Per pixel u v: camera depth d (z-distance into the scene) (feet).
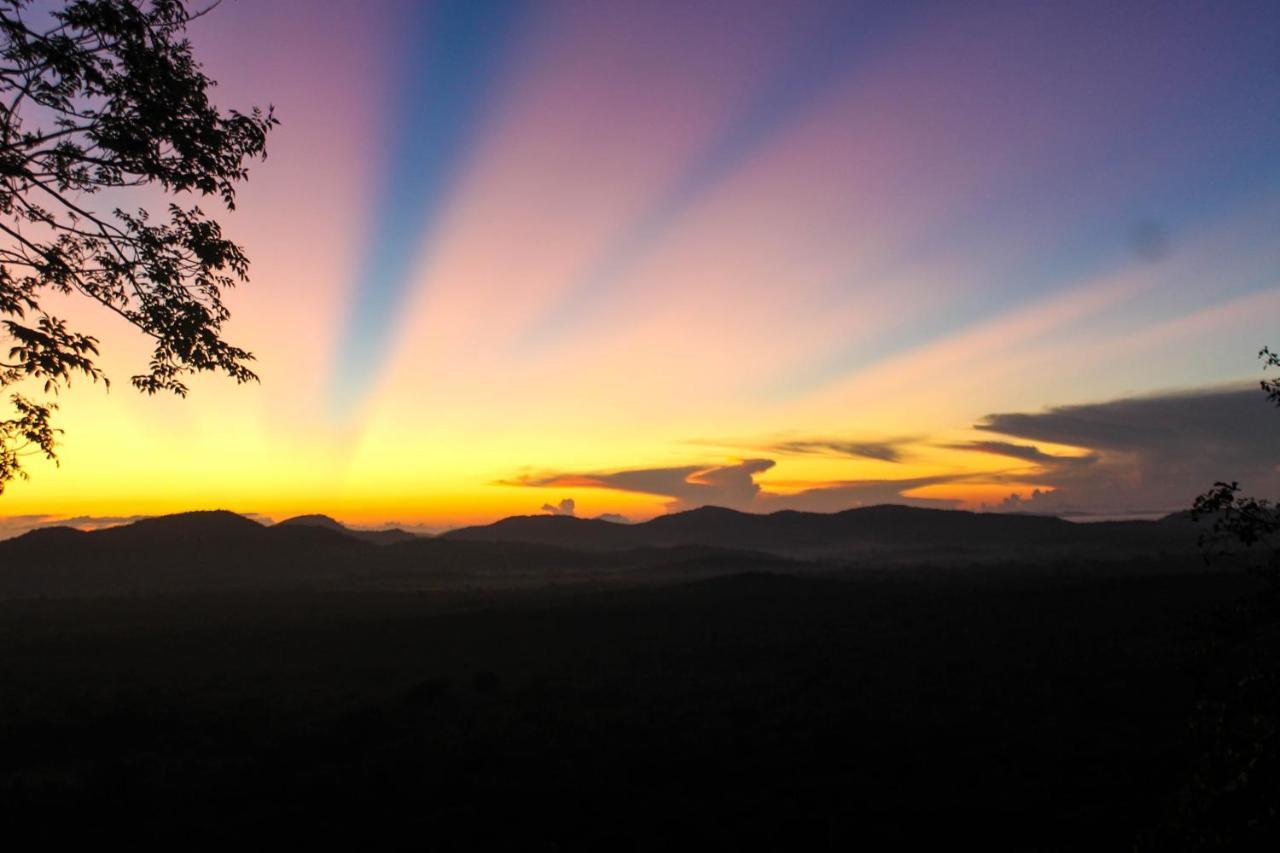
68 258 34.91
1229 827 15.66
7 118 31.65
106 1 31.04
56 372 32.48
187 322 35.17
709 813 38.19
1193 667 18.12
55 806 40.52
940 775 43.19
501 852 33.91
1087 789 40.34
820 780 42.83
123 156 32.78
